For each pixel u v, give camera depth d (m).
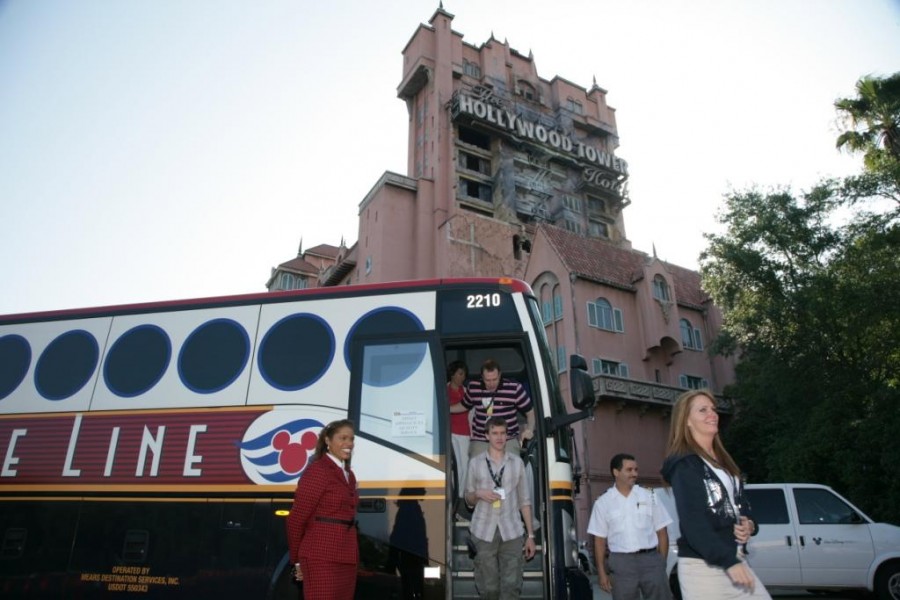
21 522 6.65
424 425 6.23
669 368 33.22
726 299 23.64
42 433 7.07
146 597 6.13
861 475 18.78
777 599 12.76
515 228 47.66
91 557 6.36
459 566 6.19
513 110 54.88
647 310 33.06
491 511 5.79
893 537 11.04
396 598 5.69
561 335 31.66
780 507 11.62
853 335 18.77
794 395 21.22
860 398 19.11
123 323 7.68
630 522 6.18
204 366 7.08
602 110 62.16
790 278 21.59
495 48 57.47
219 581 6.04
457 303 6.88
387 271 45.16
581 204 54.31
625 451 28.75
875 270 18.05
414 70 54.00
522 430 6.92
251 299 7.46
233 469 6.44
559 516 5.93
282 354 6.94
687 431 4.07
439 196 47.59
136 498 6.52
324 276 56.31
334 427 5.41
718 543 3.60
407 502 5.95
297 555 5.17
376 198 48.34
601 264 34.38
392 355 6.65
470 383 7.01
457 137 50.81
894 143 20.52
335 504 5.22
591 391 6.20
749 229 22.34
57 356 7.61
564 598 5.62
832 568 11.00
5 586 6.41
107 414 7.04
